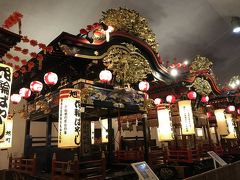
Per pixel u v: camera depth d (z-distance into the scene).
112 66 7.66
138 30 8.36
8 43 4.35
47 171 8.05
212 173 5.35
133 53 8.23
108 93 7.74
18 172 8.80
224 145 14.87
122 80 8.34
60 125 6.20
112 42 7.51
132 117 13.37
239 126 17.61
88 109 8.52
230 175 6.03
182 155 10.19
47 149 8.22
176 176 9.58
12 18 5.25
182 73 11.86
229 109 15.43
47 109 8.28
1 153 10.56
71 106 6.26
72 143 6.04
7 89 4.29
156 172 9.38
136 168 4.79
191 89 12.62
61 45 6.28
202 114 13.84
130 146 14.21
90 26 6.36
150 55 8.71
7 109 4.23
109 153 9.52
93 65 7.52
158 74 9.48
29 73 8.70
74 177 5.88
